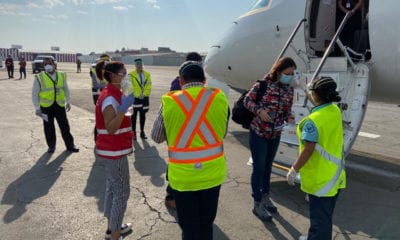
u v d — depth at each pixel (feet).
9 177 16.16
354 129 14.90
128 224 11.47
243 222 12.15
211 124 7.76
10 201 13.53
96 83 22.41
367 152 22.38
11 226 11.55
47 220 12.01
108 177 10.32
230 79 23.73
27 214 12.43
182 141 7.66
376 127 31.55
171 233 11.32
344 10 18.93
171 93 7.85
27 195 14.11
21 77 83.10
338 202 14.11
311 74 16.16
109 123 9.20
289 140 15.55
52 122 19.90
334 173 8.63
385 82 16.75
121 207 10.15
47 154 19.89
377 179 17.01
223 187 15.37
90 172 16.94
